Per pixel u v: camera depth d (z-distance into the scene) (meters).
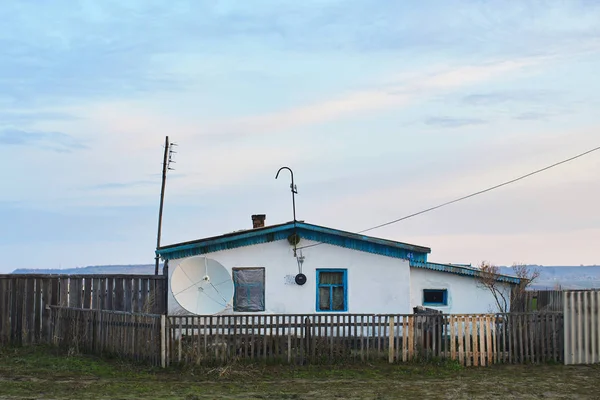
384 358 17.98
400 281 21.03
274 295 20.84
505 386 15.34
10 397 13.70
